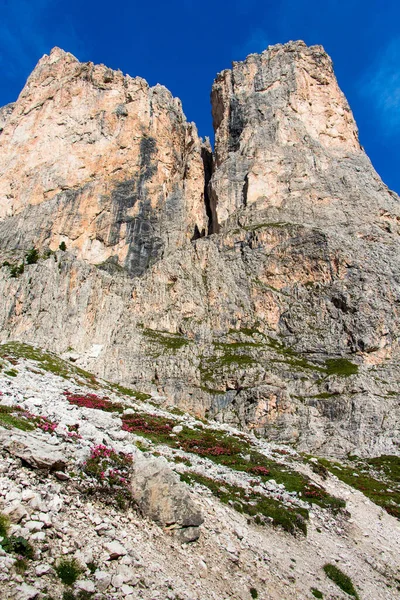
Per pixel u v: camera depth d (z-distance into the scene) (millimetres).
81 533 17000
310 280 102000
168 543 19812
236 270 106375
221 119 157750
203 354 84938
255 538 25031
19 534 15047
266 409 71438
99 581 15188
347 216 119750
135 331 87312
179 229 128500
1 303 79688
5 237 117375
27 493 16906
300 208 122375
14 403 27656
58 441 21656
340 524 32812
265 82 153625
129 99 145375
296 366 82875
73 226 119062
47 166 133000
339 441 68438
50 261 89000
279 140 138000
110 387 65188
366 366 84375
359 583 25750
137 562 17125
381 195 128625
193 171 150625
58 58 160875
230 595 18750
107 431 32625
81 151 134375
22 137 143125
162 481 21422
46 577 14234
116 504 19953
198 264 105750
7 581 13258
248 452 41594
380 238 112875
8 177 134625
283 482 35938
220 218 128250
